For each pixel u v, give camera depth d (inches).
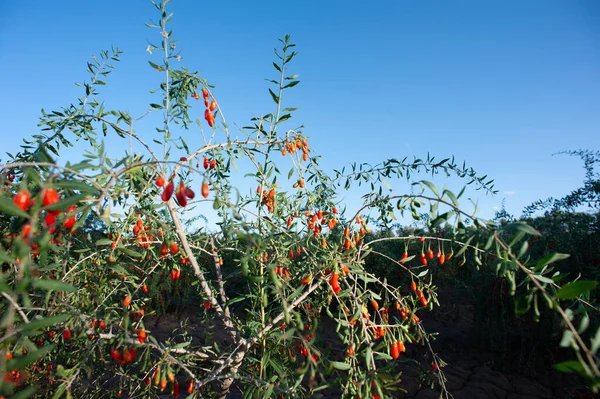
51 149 92.8
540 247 196.2
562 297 49.6
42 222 46.9
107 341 73.1
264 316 86.5
